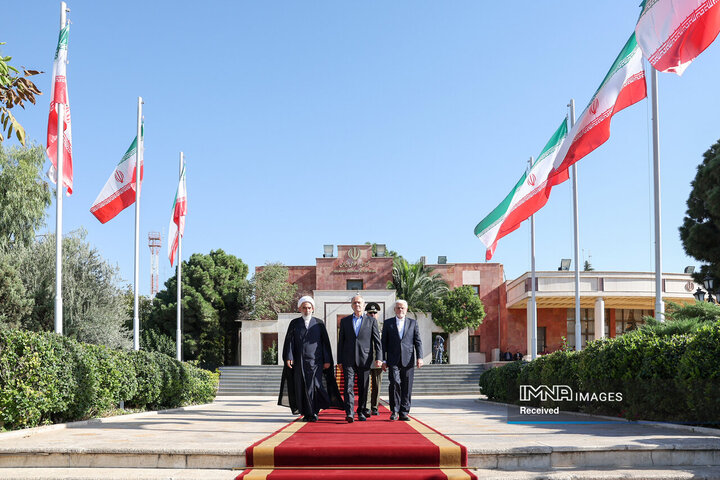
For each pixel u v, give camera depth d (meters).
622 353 9.75
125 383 11.80
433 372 28.59
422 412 13.05
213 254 36.94
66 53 12.23
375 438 7.16
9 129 7.02
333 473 6.05
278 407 16.14
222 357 35.84
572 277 29.38
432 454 6.36
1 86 7.08
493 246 16.94
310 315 9.38
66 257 22.77
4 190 23.75
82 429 8.99
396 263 35.75
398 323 9.67
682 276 29.77
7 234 23.95
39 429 8.48
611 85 11.62
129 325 31.47
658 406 8.95
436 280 34.62
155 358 13.78
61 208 11.70
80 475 6.02
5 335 8.70
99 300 23.09
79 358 10.03
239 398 23.38
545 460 6.41
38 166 25.58
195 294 34.03
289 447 6.40
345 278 34.59
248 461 6.34
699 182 22.50
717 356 7.85
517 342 36.06
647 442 6.88
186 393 15.86
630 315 35.16
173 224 20.14
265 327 31.44
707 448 6.58
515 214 15.92
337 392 9.59
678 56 8.81
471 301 31.92
